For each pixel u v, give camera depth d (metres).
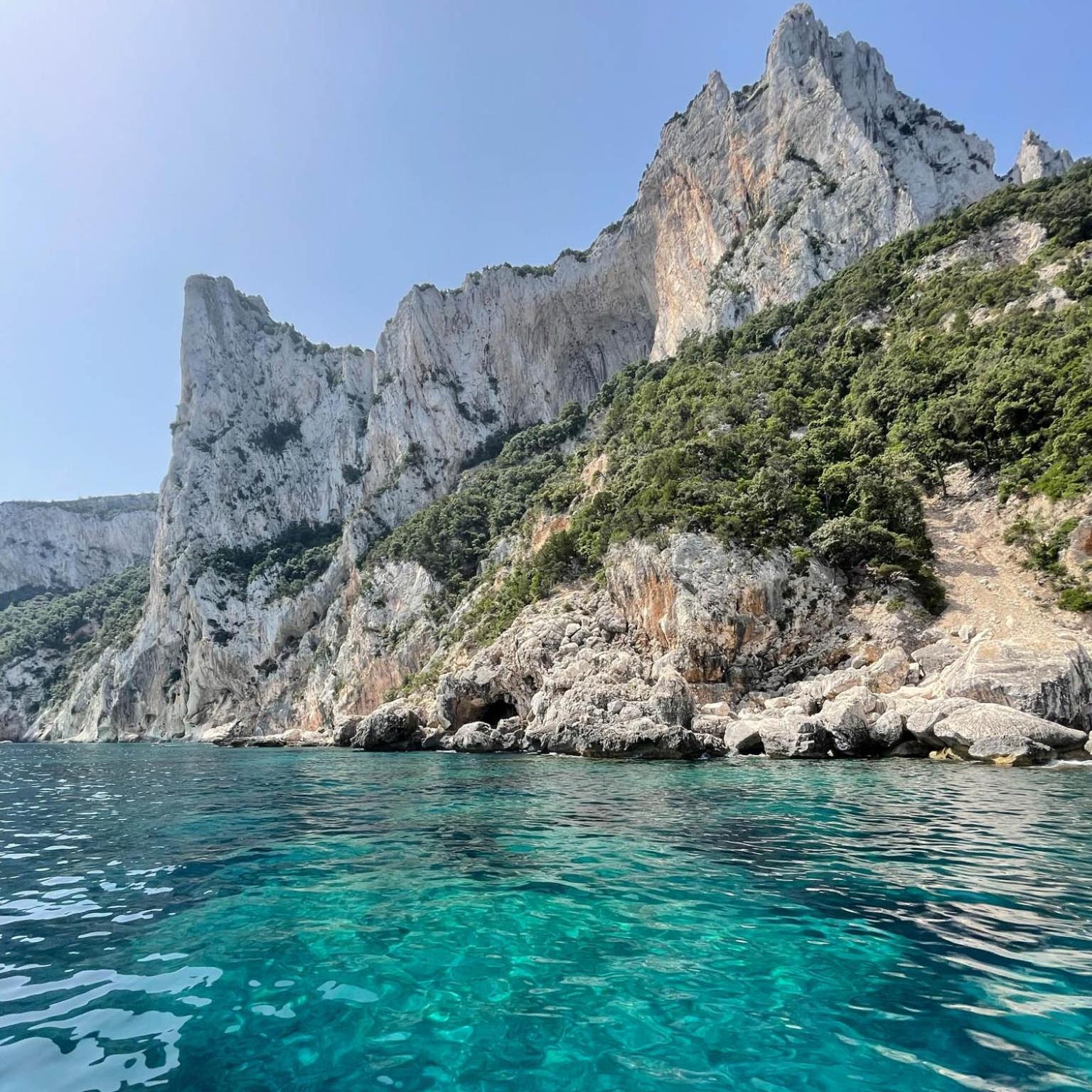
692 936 6.34
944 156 79.62
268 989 5.44
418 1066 4.33
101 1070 4.29
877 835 10.34
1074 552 28.20
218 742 59.62
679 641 30.86
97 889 8.37
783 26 80.19
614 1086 4.05
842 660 28.84
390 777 21.14
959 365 41.88
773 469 37.69
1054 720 20.38
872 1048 4.38
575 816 12.73
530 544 56.22
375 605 71.12
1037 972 5.40
